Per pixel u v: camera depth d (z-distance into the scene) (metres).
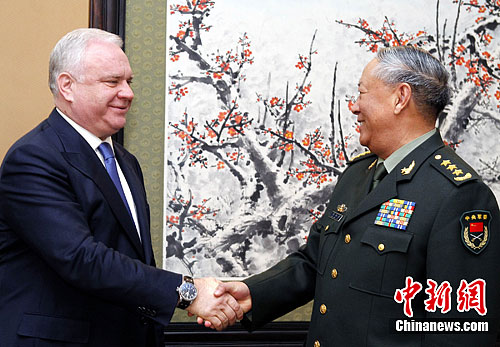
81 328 1.71
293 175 2.82
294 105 2.82
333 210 1.95
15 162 1.73
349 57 2.83
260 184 2.81
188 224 2.79
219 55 2.80
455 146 2.84
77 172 1.77
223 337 2.78
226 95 2.80
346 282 1.71
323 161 2.83
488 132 2.85
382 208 1.71
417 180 1.69
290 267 2.12
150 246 1.98
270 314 2.07
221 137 2.80
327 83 2.83
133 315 1.83
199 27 2.79
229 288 2.01
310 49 2.83
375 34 2.83
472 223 1.56
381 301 1.62
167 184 2.78
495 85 2.86
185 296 1.80
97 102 1.80
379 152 1.81
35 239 1.68
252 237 2.81
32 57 2.78
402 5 2.84
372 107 1.75
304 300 2.11
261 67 2.81
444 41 2.85
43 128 1.84
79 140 1.81
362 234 1.72
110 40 1.86
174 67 2.78
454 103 2.84
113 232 1.81
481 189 1.59
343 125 2.83
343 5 2.83
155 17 2.83
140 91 2.83
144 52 2.83
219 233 2.80
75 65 1.79
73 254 1.66
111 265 1.69
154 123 2.83
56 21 2.79
